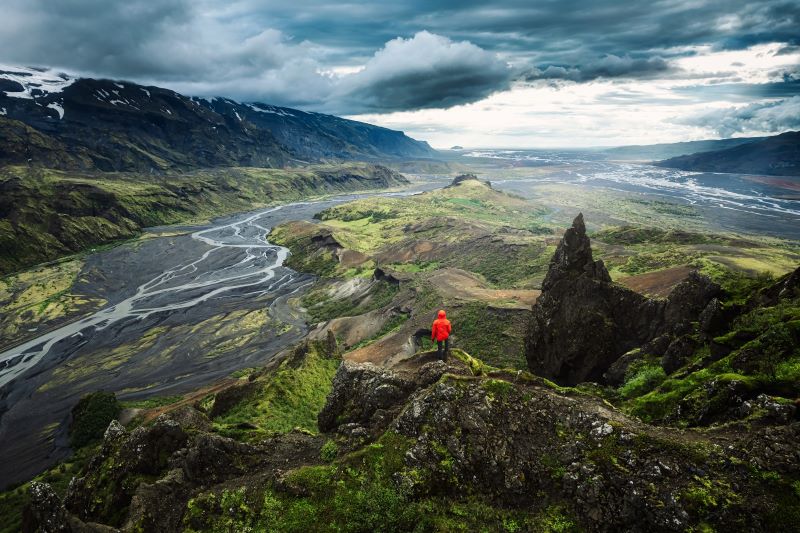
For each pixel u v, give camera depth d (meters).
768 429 16.38
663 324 41.41
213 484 26.11
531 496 19.62
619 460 18.31
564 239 52.78
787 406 17.52
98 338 127.12
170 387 98.56
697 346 31.14
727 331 30.11
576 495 18.48
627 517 16.89
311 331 128.25
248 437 31.03
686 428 19.84
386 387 27.83
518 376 25.84
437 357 30.98
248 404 57.78
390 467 21.80
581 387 33.72
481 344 87.38
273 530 20.80
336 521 20.38
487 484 20.56
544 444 20.77
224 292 168.25
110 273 190.50
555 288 50.06
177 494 25.91
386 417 25.70
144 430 30.97
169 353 116.88
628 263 120.56
